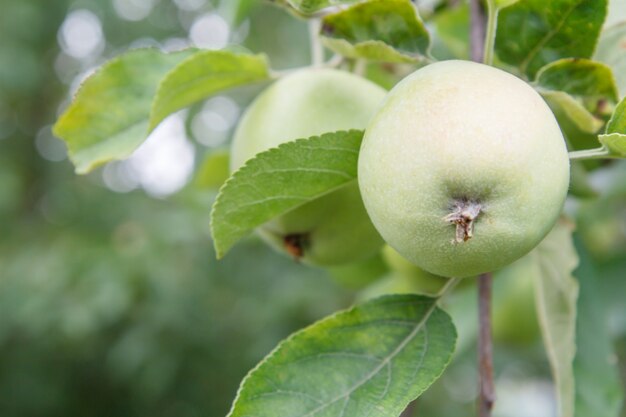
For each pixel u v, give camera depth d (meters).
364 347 0.38
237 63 0.45
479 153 0.32
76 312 1.20
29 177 1.99
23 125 2.04
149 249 1.25
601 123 0.41
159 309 1.25
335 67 0.46
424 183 0.32
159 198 1.60
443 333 0.39
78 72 2.00
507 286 0.71
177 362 1.32
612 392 0.50
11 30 1.61
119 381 1.56
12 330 1.51
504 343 0.74
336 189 0.40
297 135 0.41
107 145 0.46
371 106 0.42
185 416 1.54
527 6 0.40
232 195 0.38
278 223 0.43
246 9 0.59
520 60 0.41
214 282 1.33
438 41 0.63
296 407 0.37
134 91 0.47
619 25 0.44
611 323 0.67
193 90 0.45
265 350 1.28
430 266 0.34
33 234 1.64
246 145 0.42
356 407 0.37
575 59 0.39
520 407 1.46
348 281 0.67
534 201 0.32
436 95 0.33
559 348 0.46
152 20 1.82
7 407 1.58
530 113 0.33
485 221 0.32
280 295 1.25
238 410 0.37
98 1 1.74
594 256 0.73
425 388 0.37
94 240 1.38
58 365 1.62
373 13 0.40
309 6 0.39
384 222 0.34
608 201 0.73
